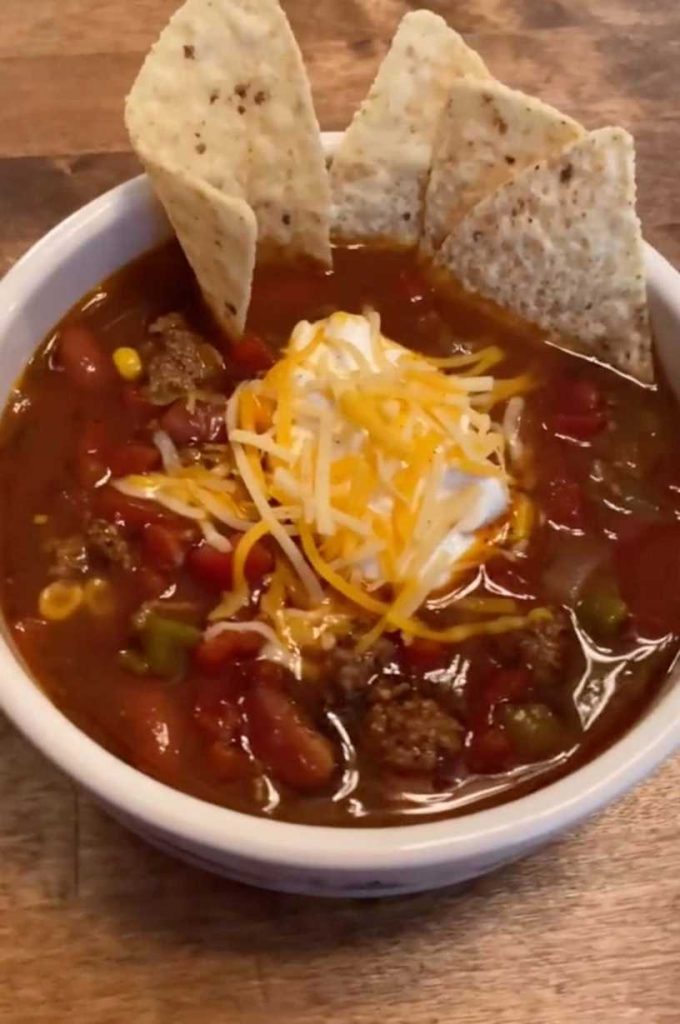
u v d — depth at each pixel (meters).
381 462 0.32
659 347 0.35
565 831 0.29
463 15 0.47
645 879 0.32
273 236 0.35
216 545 0.31
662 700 0.29
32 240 0.40
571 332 0.35
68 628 0.31
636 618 0.32
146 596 0.31
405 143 0.35
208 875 0.31
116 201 0.35
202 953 0.31
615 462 0.34
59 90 0.44
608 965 0.31
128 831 0.32
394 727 0.30
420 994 0.31
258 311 0.36
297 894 0.31
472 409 0.34
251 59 0.33
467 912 0.32
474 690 0.31
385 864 0.27
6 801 0.32
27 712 0.28
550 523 0.33
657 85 0.46
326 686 0.31
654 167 0.44
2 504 0.33
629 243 0.33
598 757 0.29
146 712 0.30
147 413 0.34
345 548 0.31
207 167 0.33
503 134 0.34
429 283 0.37
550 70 0.46
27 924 0.31
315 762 0.29
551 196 0.34
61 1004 0.30
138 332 0.35
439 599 0.32
